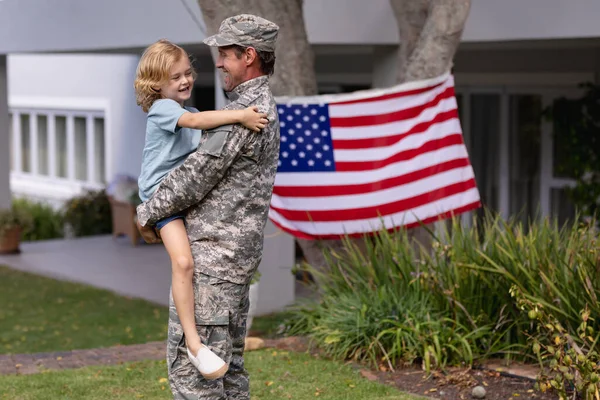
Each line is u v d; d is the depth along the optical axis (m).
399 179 12.09
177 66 6.21
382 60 15.55
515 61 18.88
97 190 28.56
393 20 15.07
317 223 12.23
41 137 32.81
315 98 12.12
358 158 12.15
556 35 13.62
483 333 10.30
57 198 31.66
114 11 17.36
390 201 12.10
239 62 6.19
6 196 24.45
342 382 9.73
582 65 17.61
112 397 9.35
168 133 6.16
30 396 9.40
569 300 9.70
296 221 12.24
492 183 19.83
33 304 17.64
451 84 12.18
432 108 12.16
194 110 6.48
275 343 11.81
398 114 12.13
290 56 12.12
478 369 10.05
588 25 13.25
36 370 10.73
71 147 30.97
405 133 12.13
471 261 10.70
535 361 10.16
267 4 11.88
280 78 12.17
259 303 15.88
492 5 14.32
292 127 12.16
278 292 16.03
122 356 11.45
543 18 13.75
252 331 13.50
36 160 33.12
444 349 10.16
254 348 11.49
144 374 10.23
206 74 24.77
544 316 9.23
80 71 29.75
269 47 6.22
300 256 20.52
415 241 12.30
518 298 9.20
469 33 14.61
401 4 12.80
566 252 10.39
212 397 6.27
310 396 9.25
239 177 6.07
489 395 9.17
